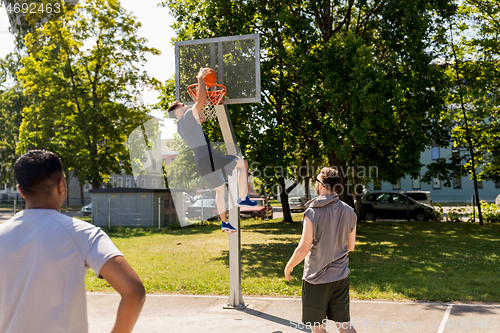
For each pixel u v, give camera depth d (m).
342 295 3.64
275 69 15.24
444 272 8.45
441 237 14.66
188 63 5.68
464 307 5.78
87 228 1.77
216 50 5.59
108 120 25.67
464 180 43.84
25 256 1.67
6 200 24.34
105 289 7.40
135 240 15.24
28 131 27.77
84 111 26.19
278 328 5.09
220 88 4.98
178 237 16.12
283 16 13.38
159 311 5.92
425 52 14.63
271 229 18.81
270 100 14.65
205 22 14.05
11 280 1.66
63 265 1.66
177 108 3.53
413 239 14.22
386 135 16.44
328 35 16.64
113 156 26.22
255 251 12.16
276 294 6.95
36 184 1.79
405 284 7.32
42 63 26.17
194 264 10.09
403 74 13.80
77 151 27.28
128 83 26.33
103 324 5.36
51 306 1.63
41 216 1.76
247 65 5.49
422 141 14.93
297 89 15.03
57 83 25.92
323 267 3.56
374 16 15.98
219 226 21.02
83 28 26.25
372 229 17.81
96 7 26.12
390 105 13.06
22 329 1.60
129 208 19.81
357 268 9.11
